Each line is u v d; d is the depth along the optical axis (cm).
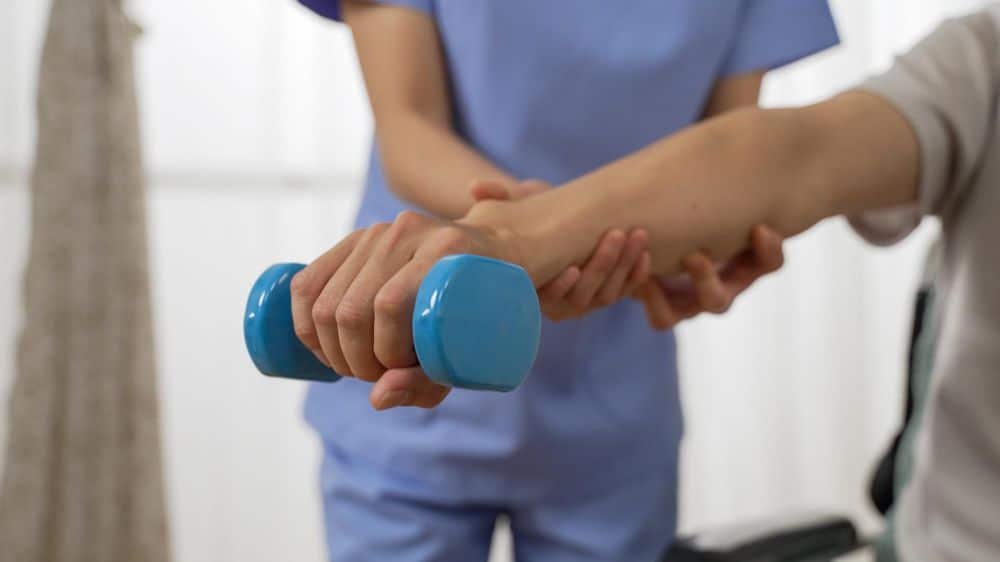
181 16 205
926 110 60
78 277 174
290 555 212
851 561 202
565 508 100
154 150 204
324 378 46
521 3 93
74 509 173
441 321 36
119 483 176
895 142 60
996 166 58
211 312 207
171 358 206
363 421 99
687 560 73
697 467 238
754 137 60
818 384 244
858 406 244
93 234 175
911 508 62
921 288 79
